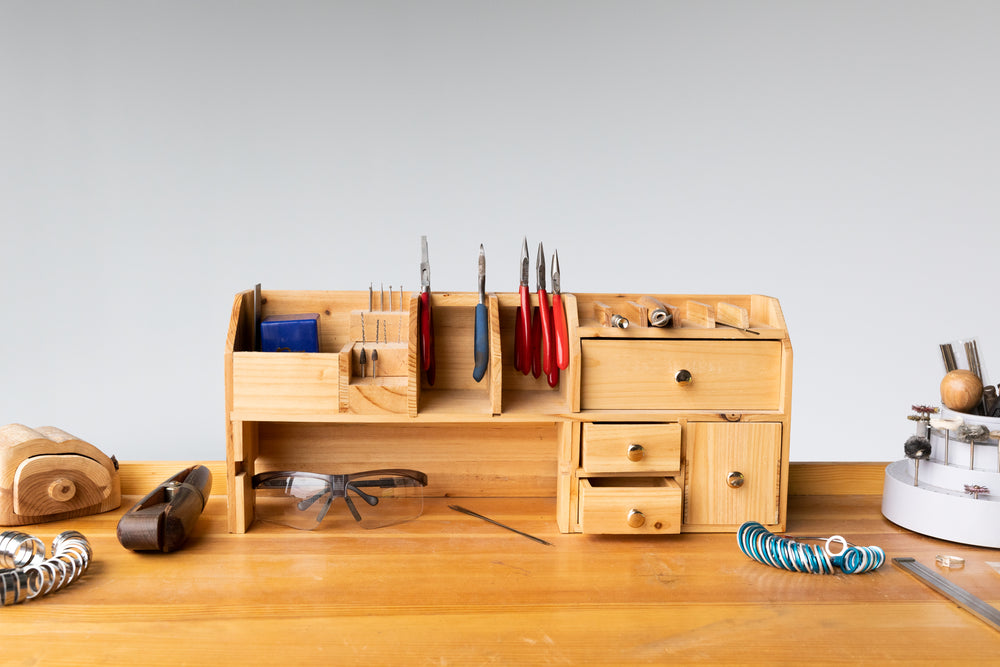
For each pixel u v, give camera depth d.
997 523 1.29
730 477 1.35
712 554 1.29
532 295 1.44
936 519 1.33
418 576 1.19
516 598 1.12
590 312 1.51
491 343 1.33
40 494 1.35
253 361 1.32
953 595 1.12
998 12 2.34
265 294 1.48
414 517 1.44
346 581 1.16
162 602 1.09
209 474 1.47
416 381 1.32
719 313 1.47
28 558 1.18
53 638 0.99
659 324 1.35
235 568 1.21
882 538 1.36
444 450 1.53
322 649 0.97
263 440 1.50
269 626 1.03
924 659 0.97
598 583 1.17
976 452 1.35
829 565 1.21
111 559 1.23
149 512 1.24
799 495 1.59
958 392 1.34
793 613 1.08
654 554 1.28
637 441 1.34
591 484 1.44
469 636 1.01
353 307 1.49
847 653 0.98
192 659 0.95
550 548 1.30
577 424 1.35
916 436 1.38
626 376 1.36
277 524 1.39
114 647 0.97
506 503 1.52
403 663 0.95
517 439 1.54
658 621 1.05
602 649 0.98
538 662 0.95
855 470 1.60
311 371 1.32
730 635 1.02
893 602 1.12
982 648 1.00
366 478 1.43
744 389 1.38
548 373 1.38
